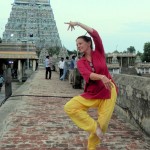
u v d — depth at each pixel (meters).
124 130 7.79
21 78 58.03
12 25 135.00
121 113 9.83
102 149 6.17
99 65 5.19
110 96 5.20
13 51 62.84
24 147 6.25
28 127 8.01
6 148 6.18
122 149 6.18
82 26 5.23
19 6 137.12
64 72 26.84
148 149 6.20
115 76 11.20
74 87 19.16
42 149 6.14
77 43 5.28
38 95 14.91
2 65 63.84
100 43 5.27
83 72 5.11
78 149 6.18
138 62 96.00
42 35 137.38
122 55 108.31
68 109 5.17
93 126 5.11
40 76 33.88
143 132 7.55
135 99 8.31
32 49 63.75
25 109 10.79
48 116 9.55
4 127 7.98
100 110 5.24
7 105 11.66
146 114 7.38
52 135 7.23
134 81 8.70
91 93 5.18
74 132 7.52
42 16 138.75
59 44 138.75
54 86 20.62
